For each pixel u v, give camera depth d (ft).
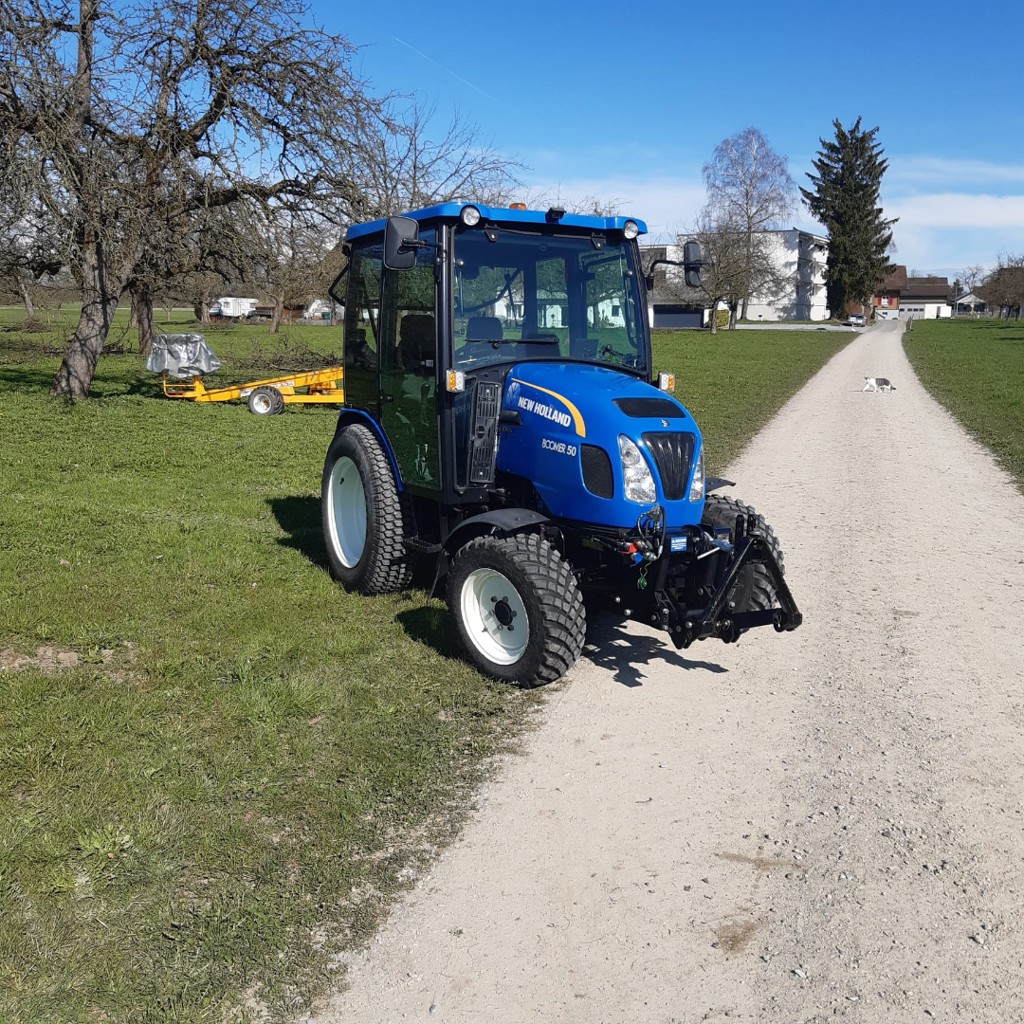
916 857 12.53
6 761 14.28
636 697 17.56
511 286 19.81
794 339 195.62
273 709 16.16
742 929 11.16
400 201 67.56
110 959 10.35
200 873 11.90
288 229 63.21
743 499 36.11
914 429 58.18
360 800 13.61
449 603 18.70
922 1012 9.82
